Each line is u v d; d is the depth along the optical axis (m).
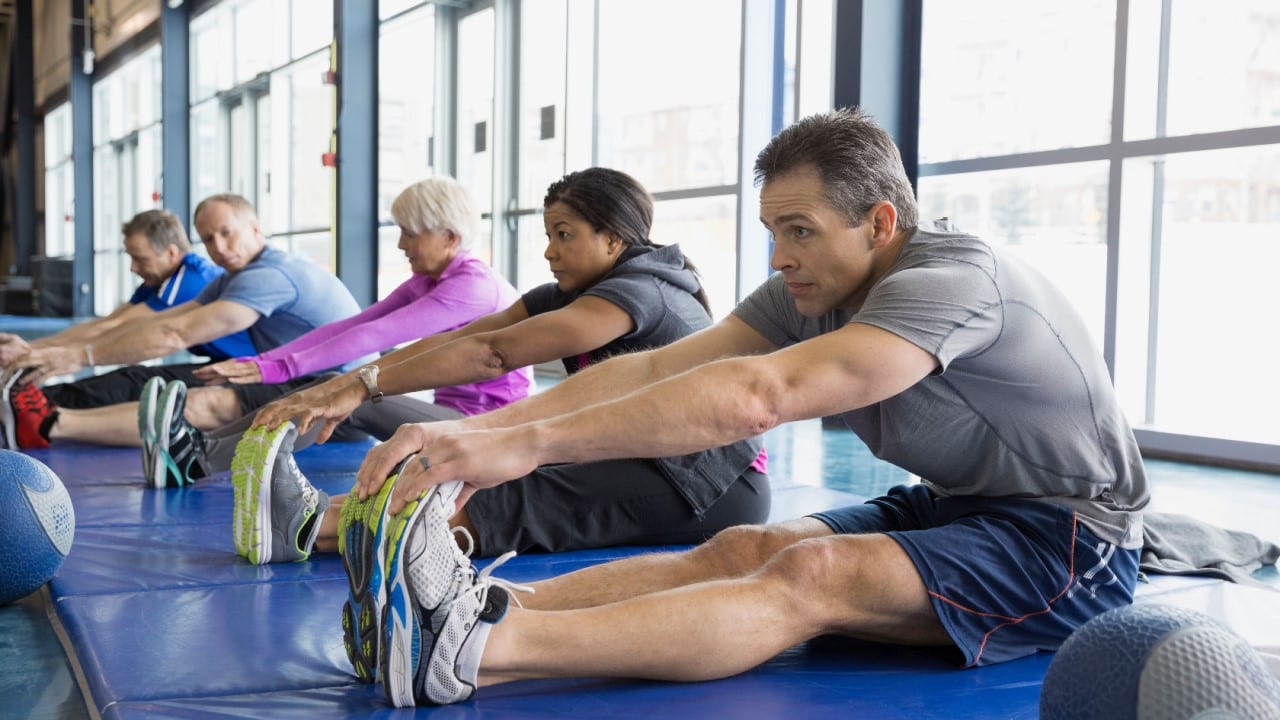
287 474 2.34
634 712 1.50
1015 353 1.62
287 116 11.84
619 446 1.45
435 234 3.46
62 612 1.99
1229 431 4.67
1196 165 4.72
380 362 2.72
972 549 1.69
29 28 20.98
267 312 4.12
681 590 1.61
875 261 1.66
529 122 8.69
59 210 20.23
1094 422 1.72
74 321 16.22
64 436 3.94
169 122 14.37
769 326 1.93
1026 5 5.16
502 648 1.50
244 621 1.93
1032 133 5.20
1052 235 5.19
